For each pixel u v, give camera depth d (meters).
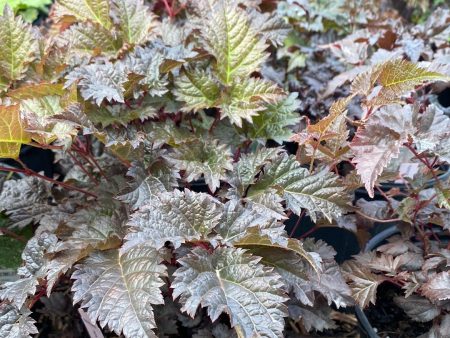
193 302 0.22
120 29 0.36
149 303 0.23
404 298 0.30
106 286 0.24
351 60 0.43
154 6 0.46
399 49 0.42
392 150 0.26
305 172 0.29
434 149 0.27
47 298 0.33
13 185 0.36
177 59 0.31
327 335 0.36
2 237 0.35
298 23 0.53
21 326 0.26
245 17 0.33
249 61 0.34
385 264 0.31
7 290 0.26
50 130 0.28
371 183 0.25
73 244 0.27
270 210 0.27
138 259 0.26
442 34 0.48
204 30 0.33
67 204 0.33
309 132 0.27
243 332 0.22
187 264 0.24
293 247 0.25
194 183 0.39
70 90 0.29
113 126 0.31
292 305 0.29
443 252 0.30
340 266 0.31
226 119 0.35
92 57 0.34
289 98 0.34
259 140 0.33
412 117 0.28
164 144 0.34
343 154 0.29
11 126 0.27
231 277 0.24
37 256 0.28
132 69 0.31
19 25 0.34
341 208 0.28
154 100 0.33
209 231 0.25
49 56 0.34
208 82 0.33
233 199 0.27
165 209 0.25
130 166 0.31
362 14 0.55
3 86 0.34
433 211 0.31
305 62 0.49
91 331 0.30
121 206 0.30
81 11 0.37
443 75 0.26
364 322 0.31
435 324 0.29
